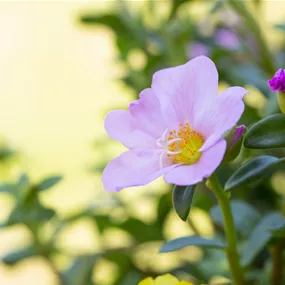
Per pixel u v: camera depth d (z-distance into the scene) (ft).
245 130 1.38
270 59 1.72
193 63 1.37
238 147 1.35
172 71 1.38
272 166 1.37
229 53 1.75
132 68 1.80
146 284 1.37
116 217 1.74
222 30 1.79
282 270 1.46
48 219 1.60
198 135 1.36
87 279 1.68
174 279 1.37
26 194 1.59
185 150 1.36
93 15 1.79
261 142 1.37
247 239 1.51
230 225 1.39
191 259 1.73
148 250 1.75
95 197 1.76
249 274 1.54
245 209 1.54
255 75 1.69
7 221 1.60
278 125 1.37
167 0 1.79
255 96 1.72
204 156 1.33
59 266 1.74
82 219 1.74
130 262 1.73
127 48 1.80
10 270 1.73
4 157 1.88
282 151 1.67
